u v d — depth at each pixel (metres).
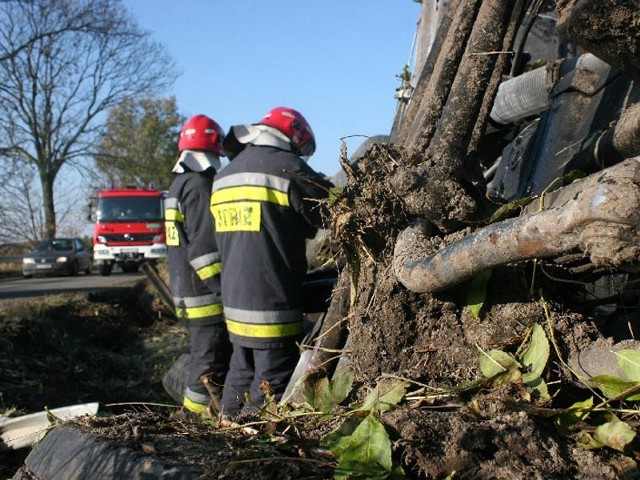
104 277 22.72
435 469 1.54
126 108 45.38
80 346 10.11
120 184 45.47
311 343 3.04
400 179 2.18
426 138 2.54
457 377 2.04
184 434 1.94
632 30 1.98
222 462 1.63
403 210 2.24
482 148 3.93
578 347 1.93
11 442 3.55
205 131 4.74
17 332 9.16
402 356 2.18
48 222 37.66
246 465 1.61
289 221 3.77
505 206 2.07
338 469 1.53
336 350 2.52
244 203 3.77
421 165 2.27
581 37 2.10
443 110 2.49
